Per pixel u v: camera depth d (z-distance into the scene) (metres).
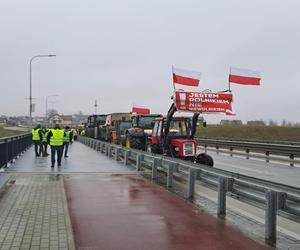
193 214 9.07
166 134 19.11
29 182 13.86
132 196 11.29
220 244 6.86
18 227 7.80
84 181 14.23
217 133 62.03
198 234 7.46
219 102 17.98
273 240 7.09
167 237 7.27
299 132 52.59
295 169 20.23
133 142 26.27
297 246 6.78
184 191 12.17
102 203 10.30
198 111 17.77
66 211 9.20
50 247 6.54
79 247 6.70
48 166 19.62
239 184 8.37
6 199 10.66
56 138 19.23
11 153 21.64
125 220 8.51
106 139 44.28
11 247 6.54
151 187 12.91
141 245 6.81
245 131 58.38
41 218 8.53
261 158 27.03
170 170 12.85
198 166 11.12
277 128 56.88
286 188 7.27
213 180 9.69
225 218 8.71
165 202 10.44
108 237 7.27
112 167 19.12
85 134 66.06
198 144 41.78
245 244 6.86
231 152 32.00
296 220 6.64
